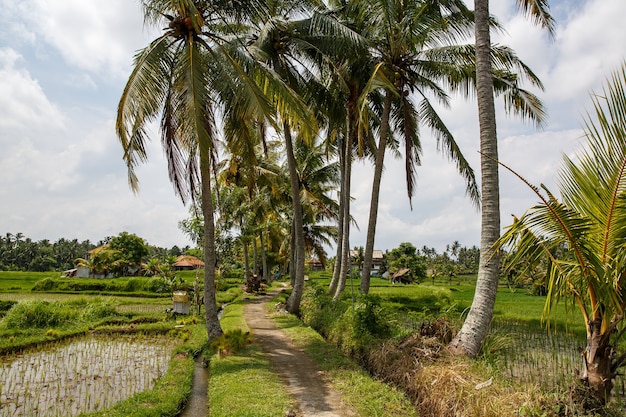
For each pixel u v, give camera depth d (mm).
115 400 7578
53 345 12445
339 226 20203
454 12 13117
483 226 7973
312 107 15656
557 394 5449
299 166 24422
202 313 19312
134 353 11391
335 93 15805
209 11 11180
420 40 13156
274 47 15008
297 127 11258
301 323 15070
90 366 10000
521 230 5688
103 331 14516
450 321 9102
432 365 7105
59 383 8562
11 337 12969
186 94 10094
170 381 8078
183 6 8922
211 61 10969
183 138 12266
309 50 15539
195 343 11555
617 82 4922
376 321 10258
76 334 13875
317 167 24500
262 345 11258
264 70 10531
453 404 5863
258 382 7637
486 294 7750
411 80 14250
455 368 6699
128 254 54469
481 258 7977
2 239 89500
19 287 36250
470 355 7473
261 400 6719
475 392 5738
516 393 5520
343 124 16609
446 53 13383
